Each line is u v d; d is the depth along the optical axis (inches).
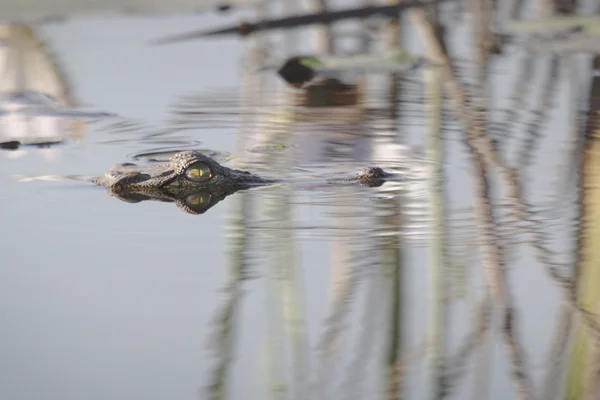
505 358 296.5
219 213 412.2
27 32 774.5
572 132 521.3
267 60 709.9
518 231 382.3
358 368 294.7
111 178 445.4
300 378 288.2
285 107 585.0
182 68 678.5
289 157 484.4
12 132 531.2
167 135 524.4
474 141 504.7
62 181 453.7
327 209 410.9
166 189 438.9
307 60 673.6
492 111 567.5
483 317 319.3
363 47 754.2
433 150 490.3
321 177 451.8
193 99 601.6
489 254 360.5
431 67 679.1
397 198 422.6
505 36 773.9
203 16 845.8
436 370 292.2
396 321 320.2
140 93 614.5
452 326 315.3
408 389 282.0
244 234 387.5
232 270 355.9
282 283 344.8
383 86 633.6
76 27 796.6
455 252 363.3
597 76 657.6
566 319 316.5
